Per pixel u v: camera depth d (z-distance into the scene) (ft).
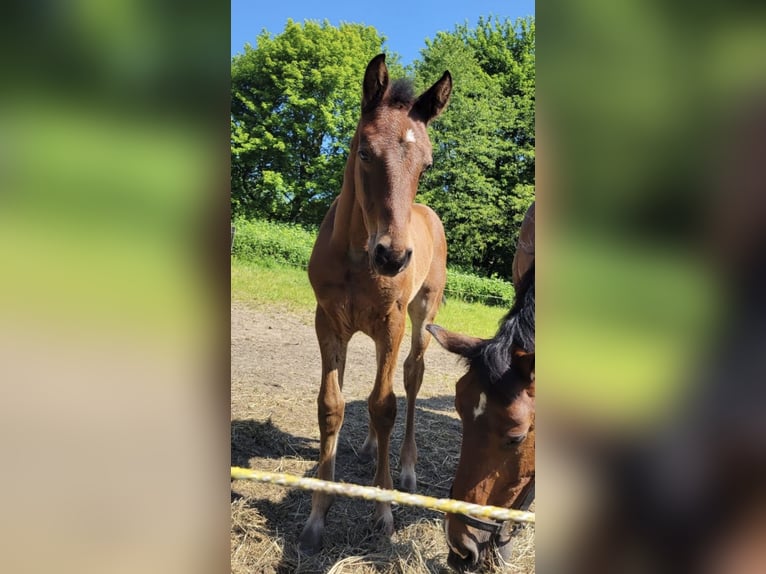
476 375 6.39
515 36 55.42
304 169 51.78
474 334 28.73
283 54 49.52
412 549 8.28
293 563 8.00
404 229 7.59
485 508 5.12
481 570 7.44
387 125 7.79
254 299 27.58
